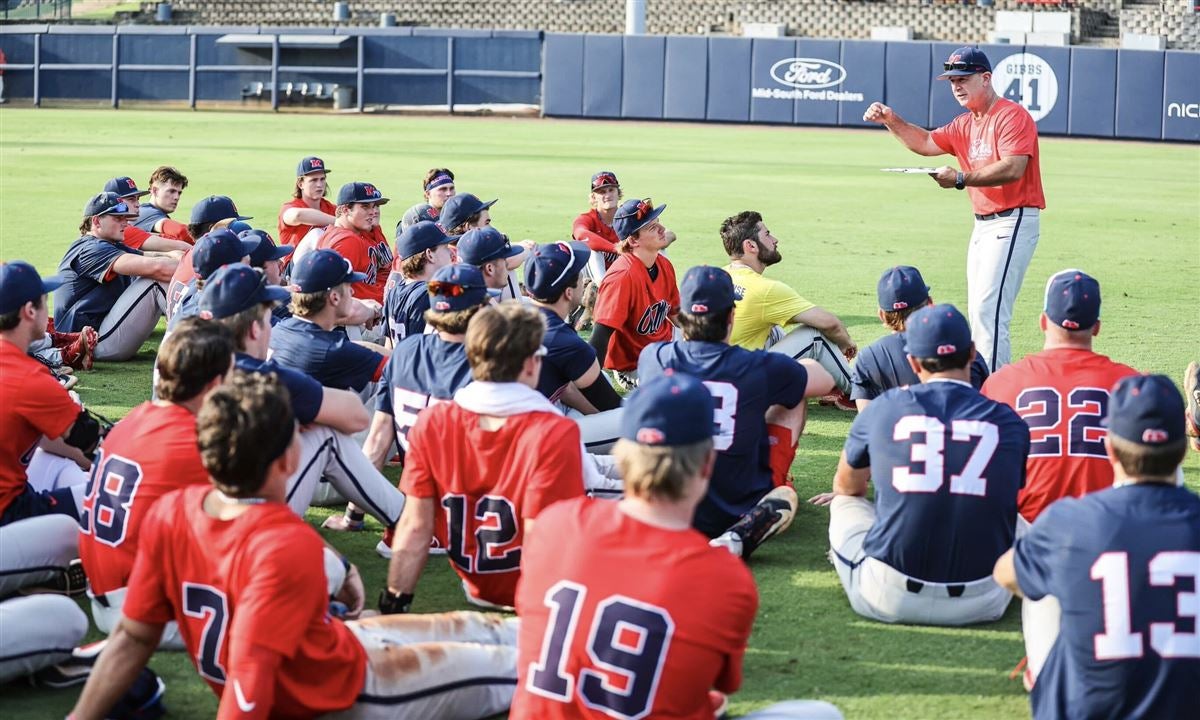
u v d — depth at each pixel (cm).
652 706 298
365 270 833
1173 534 314
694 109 3027
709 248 1324
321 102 3266
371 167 2016
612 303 688
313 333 537
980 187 736
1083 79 2761
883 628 443
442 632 385
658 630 296
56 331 823
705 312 490
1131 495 321
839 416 730
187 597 320
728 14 3662
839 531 461
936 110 2898
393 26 3572
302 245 850
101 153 2145
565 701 302
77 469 492
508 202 1630
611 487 484
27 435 439
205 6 3916
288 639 308
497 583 426
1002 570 347
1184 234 1480
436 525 430
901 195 1825
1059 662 328
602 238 940
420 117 3105
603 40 3048
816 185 1919
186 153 2173
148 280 824
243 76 3256
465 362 475
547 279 530
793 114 2978
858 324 962
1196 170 2200
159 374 398
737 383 489
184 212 1544
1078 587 317
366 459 482
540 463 399
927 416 427
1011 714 379
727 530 496
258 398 313
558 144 2464
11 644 373
